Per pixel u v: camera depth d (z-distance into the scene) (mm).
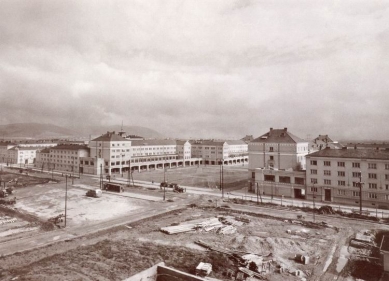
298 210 64688
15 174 124250
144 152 152875
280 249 41188
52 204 70250
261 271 33969
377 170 66688
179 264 36031
